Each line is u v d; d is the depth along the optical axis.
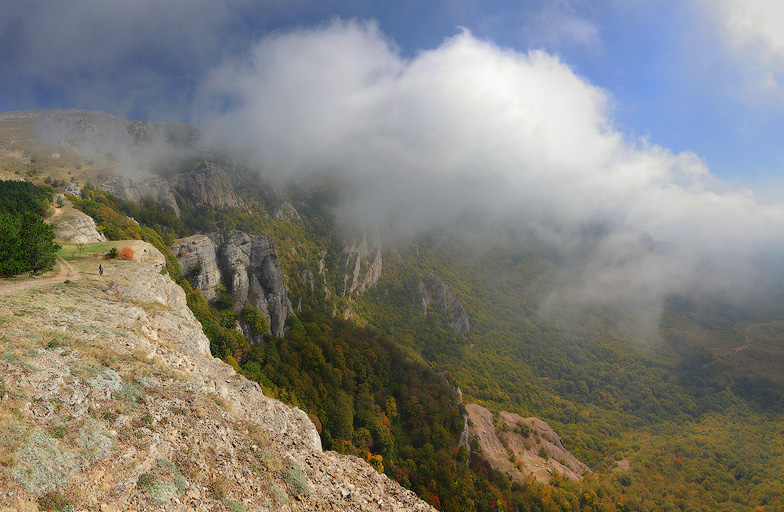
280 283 135.88
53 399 18.83
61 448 16.09
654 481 173.25
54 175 160.62
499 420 168.75
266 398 35.84
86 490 14.84
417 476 94.94
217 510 17.38
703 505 155.12
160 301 51.88
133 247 74.62
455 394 158.50
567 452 175.62
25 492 13.52
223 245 124.50
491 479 120.50
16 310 29.92
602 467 180.62
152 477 16.78
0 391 17.62
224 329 93.62
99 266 55.06
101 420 18.95
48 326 27.70
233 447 22.95
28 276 47.81
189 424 22.31
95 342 27.12
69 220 84.75
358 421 104.00
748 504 157.88
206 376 31.75
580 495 137.12
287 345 114.50
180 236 162.62
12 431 15.62
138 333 33.38
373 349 150.38
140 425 20.03
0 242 46.84
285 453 25.80
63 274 51.66
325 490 24.08
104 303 40.03
